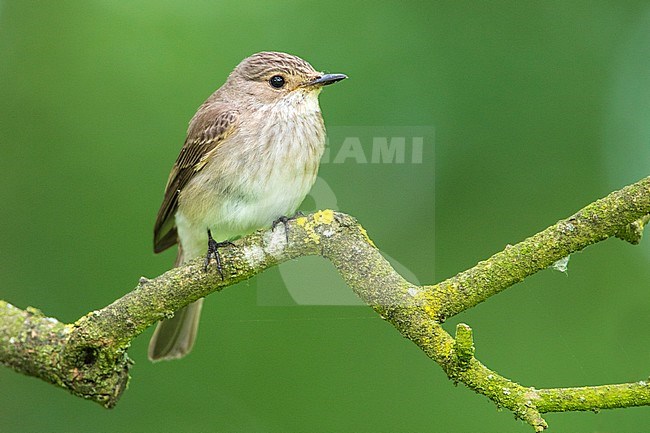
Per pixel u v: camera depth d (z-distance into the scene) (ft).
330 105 35.65
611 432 33.94
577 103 35.50
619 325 35.76
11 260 37.01
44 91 38.19
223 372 36.17
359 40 36.63
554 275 36.27
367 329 36.19
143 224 37.14
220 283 21.24
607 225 18.60
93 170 37.50
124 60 38.11
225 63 37.55
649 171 35.12
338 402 35.65
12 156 37.70
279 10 38.06
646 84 35.45
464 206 34.96
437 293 19.67
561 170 35.17
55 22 38.86
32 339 22.59
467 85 35.63
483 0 36.32
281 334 36.32
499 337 35.91
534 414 18.06
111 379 22.21
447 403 35.45
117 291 36.94
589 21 36.04
